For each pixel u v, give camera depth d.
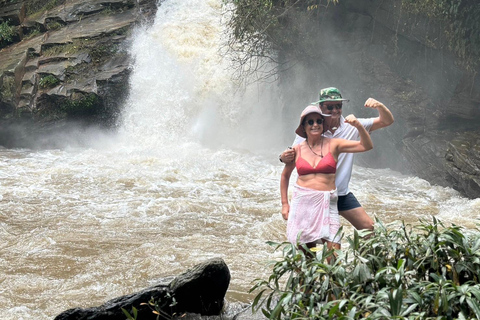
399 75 14.34
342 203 5.34
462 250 4.00
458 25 12.70
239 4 14.95
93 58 17.64
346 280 3.93
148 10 18.77
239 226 9.03
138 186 11.54
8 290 6.48
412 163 12.93
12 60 17.80
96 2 19.38
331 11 15.46
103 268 7.18
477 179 10.84
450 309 3.54
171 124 16.81
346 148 5.04
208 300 5.18
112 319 4.86
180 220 9.28
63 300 6.18
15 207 9.95
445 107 13.20
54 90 16.98
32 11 20.17
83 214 9.59
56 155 15.13
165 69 17.27
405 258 4.09
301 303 3.82
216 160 13.90
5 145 17.34
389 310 3.59
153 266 7.18
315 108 5.07
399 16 14.09
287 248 4.28
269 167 13.47
